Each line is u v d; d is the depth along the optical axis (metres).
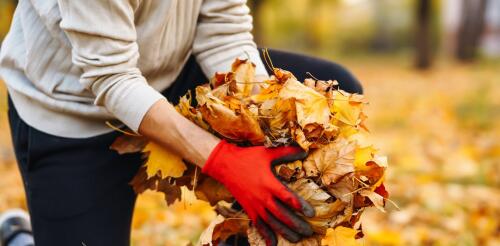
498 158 5.88
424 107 9.86
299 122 2.38
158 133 2.47
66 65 2.61
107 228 2.72
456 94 12.19
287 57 2.81
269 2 30.95
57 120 2.65
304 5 42.09
